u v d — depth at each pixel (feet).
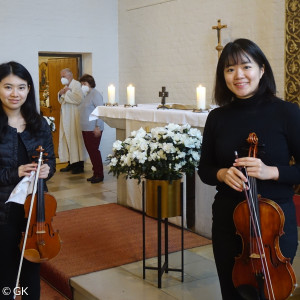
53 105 29.37
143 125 15.14
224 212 6.79
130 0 26.71
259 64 6.50
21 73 7.89
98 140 22.59
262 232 6.16
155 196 10.13
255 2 19.45
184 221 14.51
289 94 17.57
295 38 17.12
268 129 6.38
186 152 9.96
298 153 6.38
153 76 25.50
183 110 14.32
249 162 6.05
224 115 6.79
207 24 21.81
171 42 23.99
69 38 26.53
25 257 7.74
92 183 22.44
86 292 10.31
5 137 7.94
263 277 6.09
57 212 16.98
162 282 10.63
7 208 7.82
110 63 28.04
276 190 6.42
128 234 14.23
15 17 24.73
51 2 25.76
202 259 12.03
